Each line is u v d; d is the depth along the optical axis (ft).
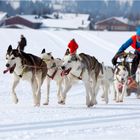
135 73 49.85
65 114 34.47
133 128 28.12
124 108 40.04
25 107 38.78
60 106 40.37
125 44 48.57
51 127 27.94
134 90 50.88
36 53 107.76
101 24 431.43
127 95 51.65
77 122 30.32
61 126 28.43
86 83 40.22
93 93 42.34
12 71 38.96
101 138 24.34
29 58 40.11
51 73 42.70
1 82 61.93
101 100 47.91
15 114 33.81
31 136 24.58
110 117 33.37
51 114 34.27
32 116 32.86
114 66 53.26
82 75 39.88
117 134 25.71
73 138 24.23
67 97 49.88
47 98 41.91
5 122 29.71
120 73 46.50
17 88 55.93
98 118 32.63
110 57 108.99
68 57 39.14
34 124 28.99
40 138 24.03
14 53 38.93
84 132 26.32
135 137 24.76
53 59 43.24
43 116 32.96
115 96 48.32
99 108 39.58
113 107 40.73
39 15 424.05
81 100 46.85
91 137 24.62
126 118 33.06
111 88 62.44
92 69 41.91
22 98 46.93
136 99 49.70
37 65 40.45
